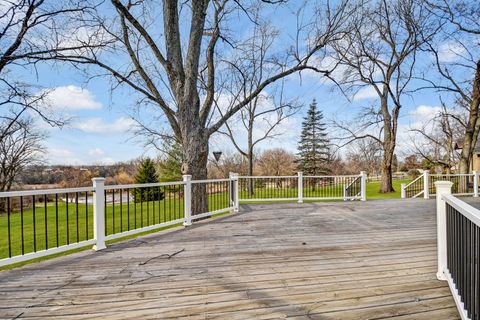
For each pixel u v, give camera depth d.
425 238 4.48
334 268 3.12
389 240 4.36
